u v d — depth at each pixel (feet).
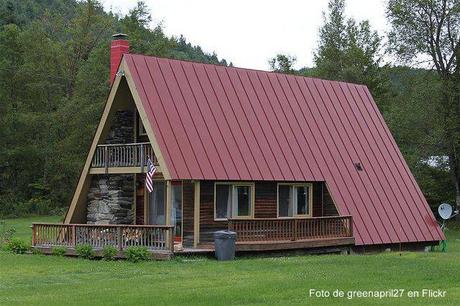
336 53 244.22
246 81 103.04
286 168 96.22
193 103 93.04
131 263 77.46
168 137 86.74
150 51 222.28
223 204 91.15
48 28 246.27
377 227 101.65
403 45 183.83
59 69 229.45
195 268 72.79
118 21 255.09
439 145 178.40
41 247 90.74
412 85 185.68
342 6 249.14
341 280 62.44
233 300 51.47
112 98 93.40
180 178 84.02
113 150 94.17
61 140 216.13
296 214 98.94
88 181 98.68
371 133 113.91
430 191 183.93
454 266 74.95
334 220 96.84
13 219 197.88
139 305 49.42
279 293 54.80
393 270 70.69
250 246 86.07
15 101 226.58
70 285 60.23
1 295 54.70
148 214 96.53
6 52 230.68
